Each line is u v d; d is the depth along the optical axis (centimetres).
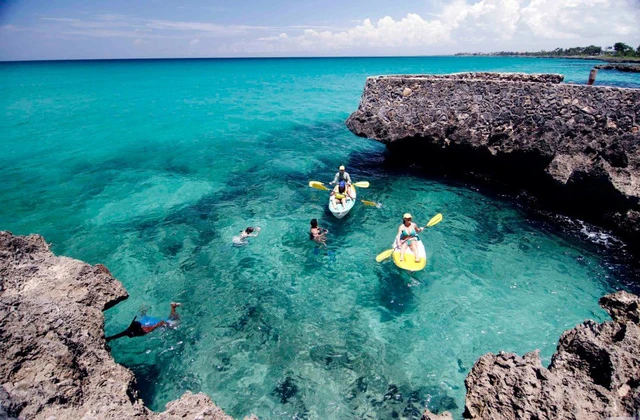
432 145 1647
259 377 738
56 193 1568
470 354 790
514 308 919
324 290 994
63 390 459
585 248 1162
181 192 1597
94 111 3347
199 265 1091
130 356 783
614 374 455
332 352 800
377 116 1698
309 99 4194
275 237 1238
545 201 1411
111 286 679
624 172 1151
